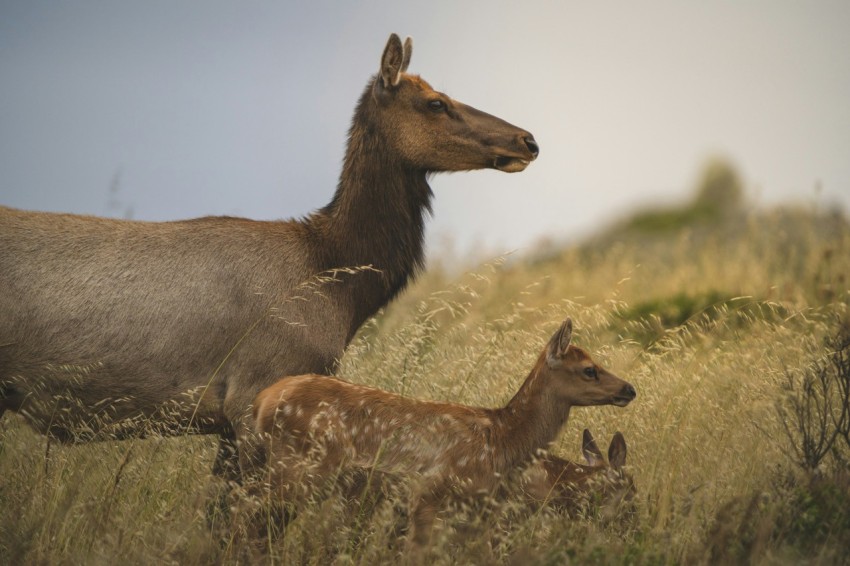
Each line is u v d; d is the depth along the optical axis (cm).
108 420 1762
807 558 1455
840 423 1789
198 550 1495
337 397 1695
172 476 1733
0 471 1739
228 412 1762
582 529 1591
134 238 1783
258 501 1598
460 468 1702
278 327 1781
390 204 1925
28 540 1482
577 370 1772
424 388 2122
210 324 1758
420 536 1642
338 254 1883
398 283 1953
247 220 1880
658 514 1622
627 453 1881
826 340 2123
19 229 1748
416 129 1927
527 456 1762
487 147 1931
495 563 1463
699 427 1922
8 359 1706
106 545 1507
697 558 1438
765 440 1838
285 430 1672
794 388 2020
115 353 1722
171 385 1748
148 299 1742
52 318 1709
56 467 1720
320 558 1509
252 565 1519
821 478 1669
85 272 1734
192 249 1789
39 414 1744
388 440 1645
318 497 1616
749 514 1520
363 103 1952
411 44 2038
